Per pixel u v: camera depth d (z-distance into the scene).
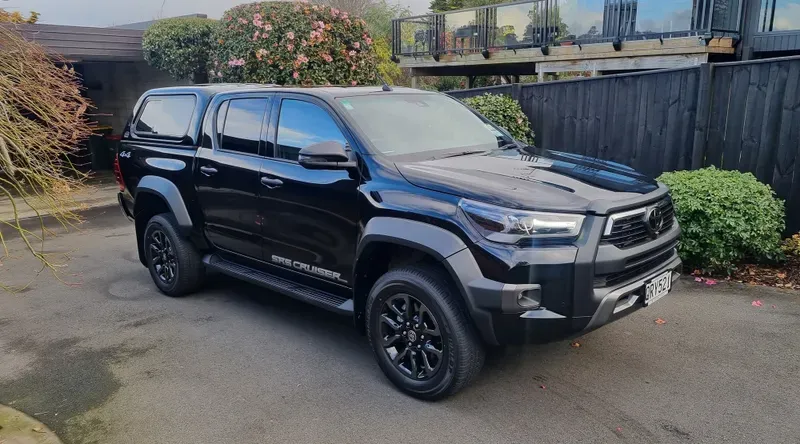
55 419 3.41
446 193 3.26
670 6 9.79
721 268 5.33
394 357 3.60
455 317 3.21
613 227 3.11
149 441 3.17
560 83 7.38
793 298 4.79
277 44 8.93
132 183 5.54
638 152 6.73
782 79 5.46
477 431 3.15
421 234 3.26
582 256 2.99
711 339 4.13
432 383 3.38
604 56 10.94
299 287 4.32
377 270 3.78
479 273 3.05
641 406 3.33
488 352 4.06
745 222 5.14
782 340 4.07
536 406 3.37
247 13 9.17
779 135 5.57
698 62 9.51
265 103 4.46
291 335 4.52
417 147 3.99
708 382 3.56
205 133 4.89
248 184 4.41
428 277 3.31
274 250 4.38
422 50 15.12
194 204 4.99
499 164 3.78
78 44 10.51
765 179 5.73
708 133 6.05
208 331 4.62
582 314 3.03
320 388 3.67
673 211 3.78
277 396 3.59
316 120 4.09
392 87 4.66
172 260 5.34
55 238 8.02
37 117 3.38
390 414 3.35
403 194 3.42
